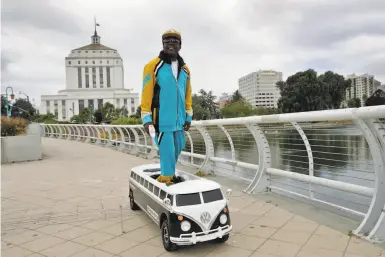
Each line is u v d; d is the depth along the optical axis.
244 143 9.61
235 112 68.69
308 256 3.71
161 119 4.57
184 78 4.76
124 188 7.53
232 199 6.17
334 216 5.01
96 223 5.10
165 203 3.94
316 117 4.58
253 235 4.40
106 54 128.88
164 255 3.87
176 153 4.86
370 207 4.24
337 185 4.93
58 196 6.89
